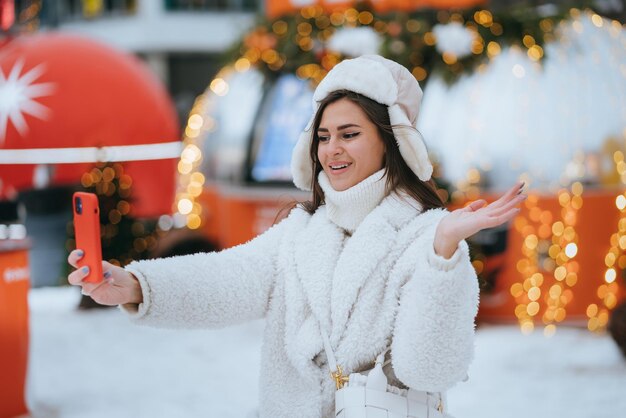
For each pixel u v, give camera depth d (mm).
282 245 3078
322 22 10172
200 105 12445
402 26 9727
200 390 7734
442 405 2949
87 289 2812
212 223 11797
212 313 2986
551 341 8914
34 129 11992
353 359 2848
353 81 2924
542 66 9531
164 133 12719
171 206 12828
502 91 9477
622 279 9555
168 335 9820
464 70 9586
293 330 2963
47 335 10070
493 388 7410
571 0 10242
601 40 9922
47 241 12891
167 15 29594
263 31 10750
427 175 2934
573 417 6637
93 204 2729
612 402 6980
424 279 2566
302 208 3189
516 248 9414
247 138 10844
